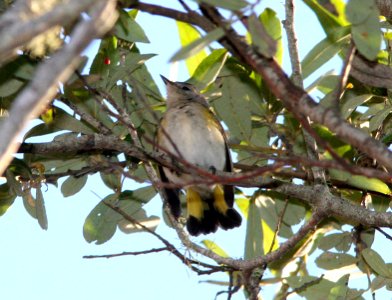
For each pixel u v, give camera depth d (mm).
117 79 10461
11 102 10266
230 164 11469
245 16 7246
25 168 10492
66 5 4840
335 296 10086
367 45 7172
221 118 10938
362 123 11164
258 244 11594
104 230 11484
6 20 5004
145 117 11000
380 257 10180
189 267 9758
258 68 6703
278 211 11812
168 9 8602
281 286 11250
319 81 10492
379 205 11617
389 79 9781
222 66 10859
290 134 11070
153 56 10695
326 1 9609
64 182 11469
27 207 11273
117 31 10039
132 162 11094
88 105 10766
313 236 11719
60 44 7531
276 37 10133
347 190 11484
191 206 11586
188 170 9477
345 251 11484
